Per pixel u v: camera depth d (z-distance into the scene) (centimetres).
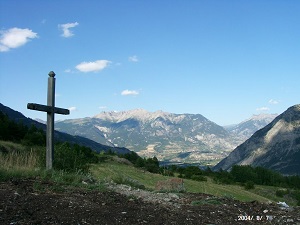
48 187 841
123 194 903
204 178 9538
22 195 729
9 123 7125
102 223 621
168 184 1211
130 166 8538
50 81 1167
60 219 607
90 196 809
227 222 742
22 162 1197
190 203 905
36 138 6103
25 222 569
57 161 1230
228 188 7500
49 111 1152
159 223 664
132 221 654
